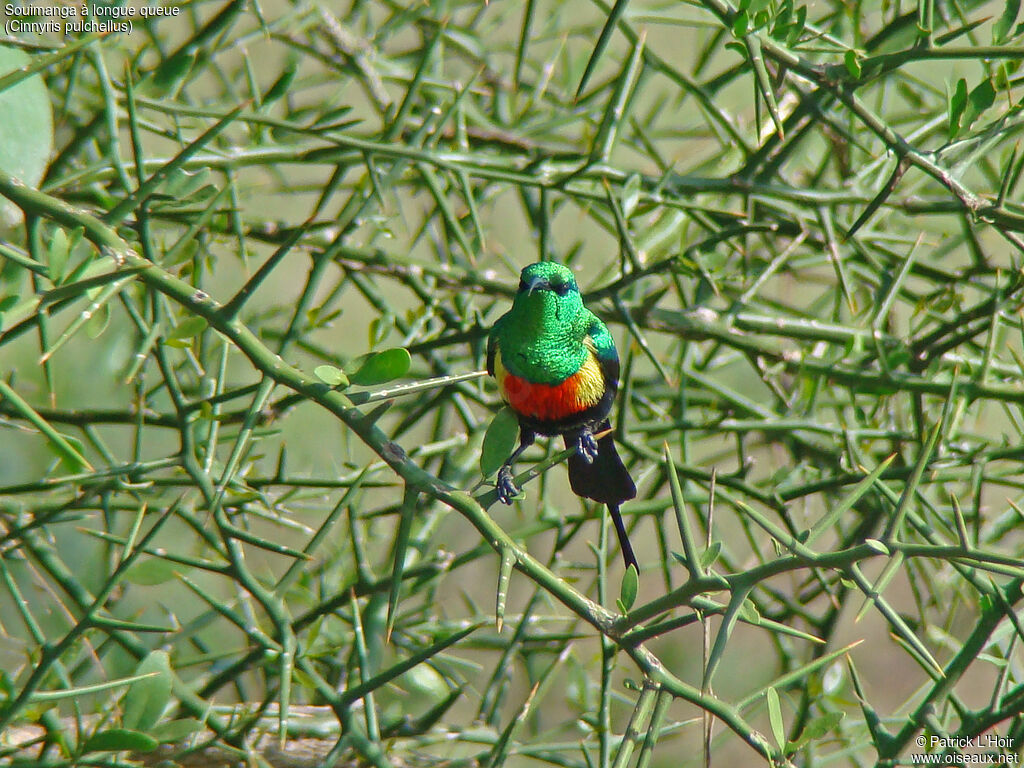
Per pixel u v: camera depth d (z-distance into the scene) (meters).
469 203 8.80
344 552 10.85
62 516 8.78
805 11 7.16
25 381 12.58
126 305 7.12
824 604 14.95
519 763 10.96
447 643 6.27
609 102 9.26
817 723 4.86
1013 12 6.95
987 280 13.38
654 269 8.91
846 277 10.80
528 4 7.61
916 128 10.52
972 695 17.61
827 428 9.66
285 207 15.65
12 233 8.13
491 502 5.53
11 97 6.68
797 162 12.12
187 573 7.38
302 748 8.06
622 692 13.60
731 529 16.47
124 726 5.41
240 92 12.42
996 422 15.48
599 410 9.33
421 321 10.33
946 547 4.68
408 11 11.96
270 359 5.58
